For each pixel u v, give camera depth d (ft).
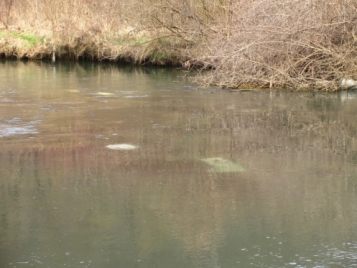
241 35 41.11
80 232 14.14
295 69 40.40
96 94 37.47
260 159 20.88
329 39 39.09
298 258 12.74
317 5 38.93
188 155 21.39
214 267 12.29
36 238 13.79
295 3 39.58
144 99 35.37
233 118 28.89
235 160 20.71
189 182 18.07
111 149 22.24
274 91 38.93
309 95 36.88
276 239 13.75
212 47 45.96
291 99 35.22
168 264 12.45
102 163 20.18
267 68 40.60
